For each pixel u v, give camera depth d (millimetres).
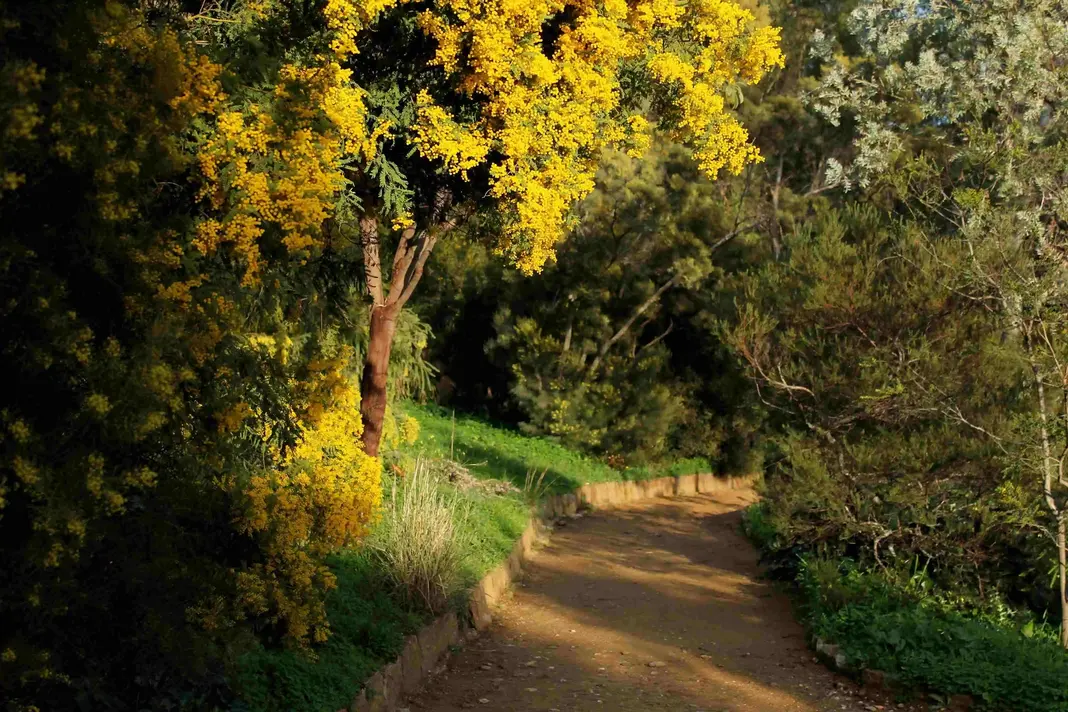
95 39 3975
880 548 10148
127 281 4246
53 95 3752
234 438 4914
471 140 7477
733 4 8711
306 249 5266
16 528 3961
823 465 10078
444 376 22781
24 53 3811
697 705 6918
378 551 8062
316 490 5707
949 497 9664
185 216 4871
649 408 21203
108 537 4246
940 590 9484
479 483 13289
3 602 3877
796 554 10734
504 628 8797
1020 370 9477
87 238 4039
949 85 10320
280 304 6090
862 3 11695
